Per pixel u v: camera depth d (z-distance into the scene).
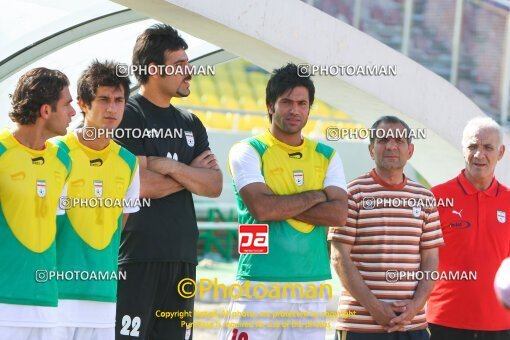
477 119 10.98
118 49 14.68
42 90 8.56
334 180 10.27
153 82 10.13
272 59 12.91
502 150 11.08
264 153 10.17
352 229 10.34
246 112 33.38
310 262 10.09
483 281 10.78
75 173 9.23
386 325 10.15
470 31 14.26
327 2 13.11
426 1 13.91
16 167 8.55
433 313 10.95
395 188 10.41
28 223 8.54
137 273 9.83
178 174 9.91
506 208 10.95
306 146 10.37
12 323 8.44
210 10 11.57
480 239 10.83
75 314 9.12
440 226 10.62
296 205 9.90
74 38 13.90
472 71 14.34
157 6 11.43
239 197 10.20
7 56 13.75
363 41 12.90
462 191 10.95
